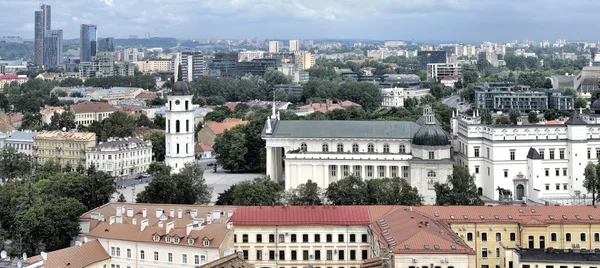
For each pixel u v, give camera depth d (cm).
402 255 18212
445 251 18200
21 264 18088
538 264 18600
